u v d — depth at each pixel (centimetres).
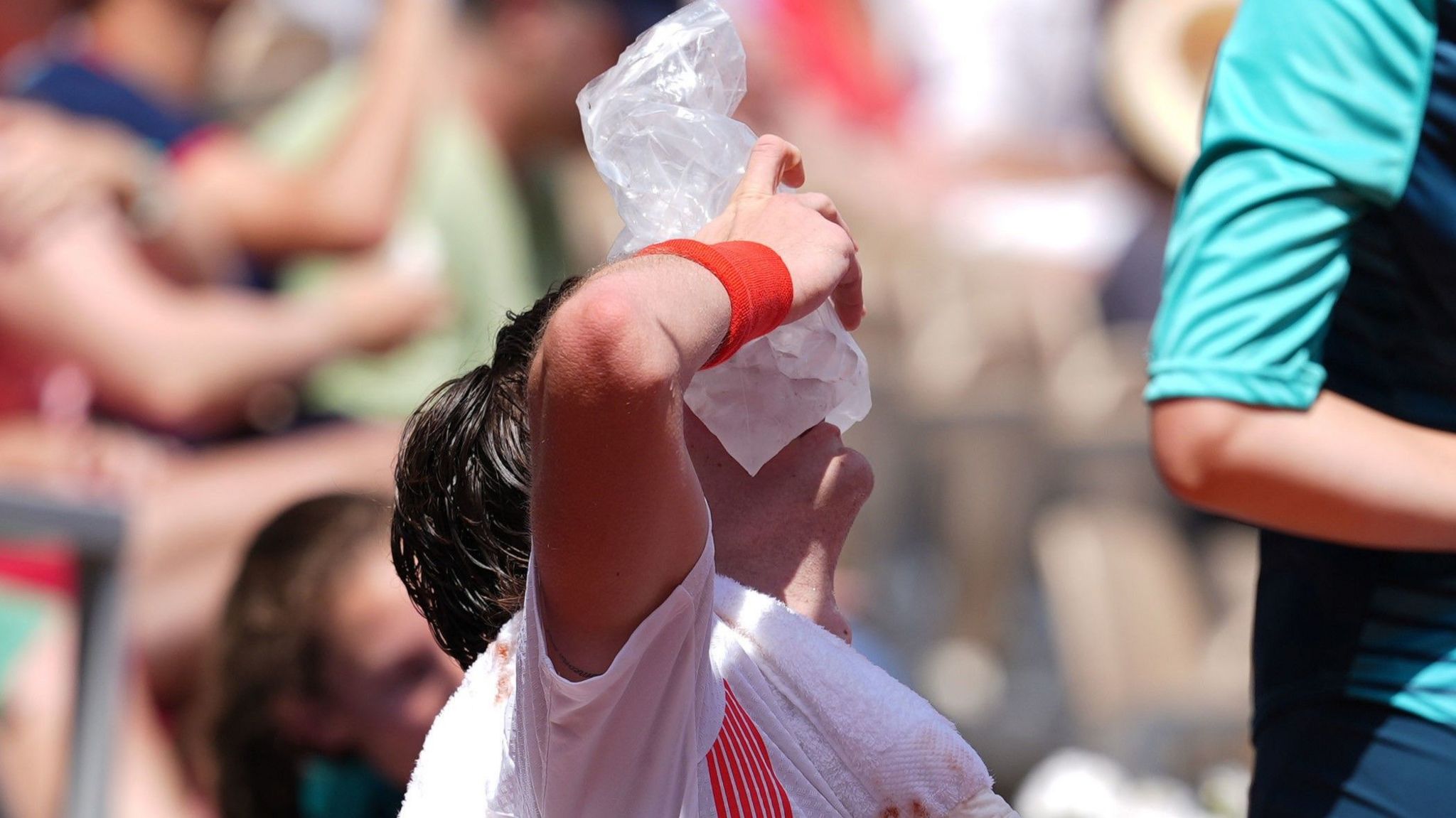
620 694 452
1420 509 594
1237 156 631
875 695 494
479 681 518
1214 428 612
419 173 1497
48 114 1279
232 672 954
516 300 1552
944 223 2575
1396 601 623
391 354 1402
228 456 1284
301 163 1443
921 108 2838
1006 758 2062
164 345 1247
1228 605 2225
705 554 455
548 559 440
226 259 1355
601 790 466
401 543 529
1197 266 629
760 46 2542
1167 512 2302
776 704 491
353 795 956
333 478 1305
